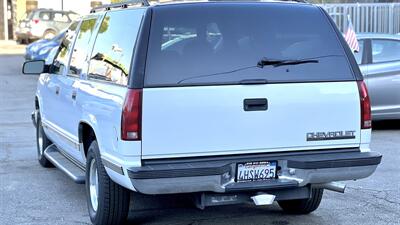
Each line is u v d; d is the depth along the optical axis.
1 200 6.48
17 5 34.69
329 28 5.14
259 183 4.77
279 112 4.83
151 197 6.50
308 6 5.21
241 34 4.92
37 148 8.74
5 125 11.62
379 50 10.47
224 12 4.96
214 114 4.69
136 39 4.75
